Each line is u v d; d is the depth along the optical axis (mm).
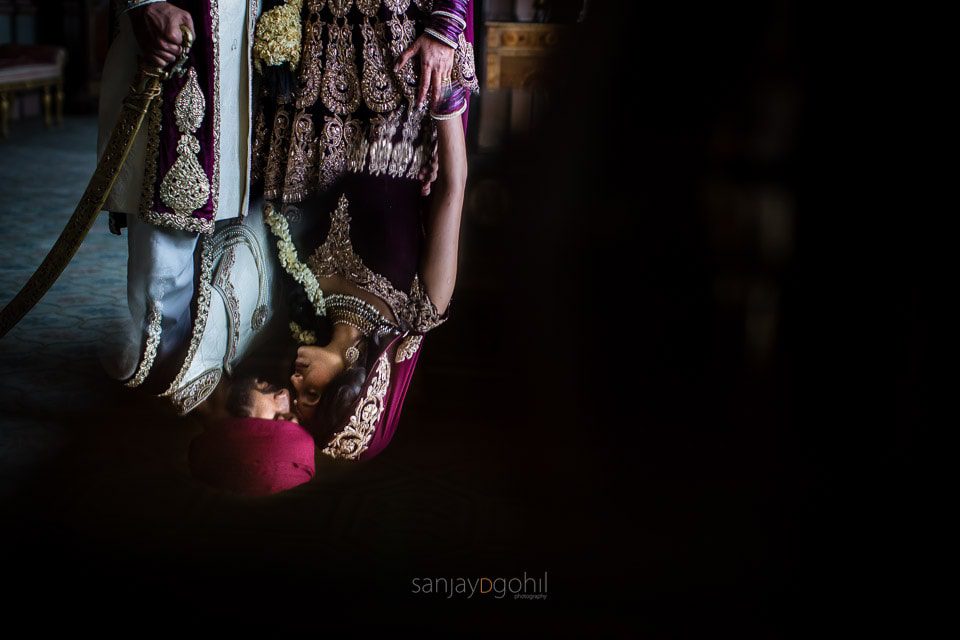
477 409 3143
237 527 2381
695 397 2939
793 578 2146
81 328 3885
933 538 2117
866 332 2246
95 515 2404
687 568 2229
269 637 1930
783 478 2457
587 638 1958
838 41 1952
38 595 2041
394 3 2281
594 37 2469
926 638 1903
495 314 3268
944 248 1994
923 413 2105
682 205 2605
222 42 2268
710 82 2252
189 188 2248
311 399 2457
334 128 2365
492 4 3092
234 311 2449
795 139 2129
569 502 2559
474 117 3215
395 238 2410
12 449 2754
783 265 2359
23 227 5836
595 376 3158
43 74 10523
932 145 1919
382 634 1954
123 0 2172
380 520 2441
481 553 2297
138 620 1968
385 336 2457
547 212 3111
